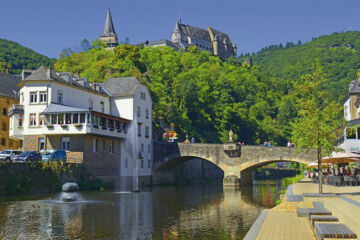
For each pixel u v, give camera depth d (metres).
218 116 124.00
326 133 28.78
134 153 66.12
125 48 112.62
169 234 20.75
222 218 26.80
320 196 27.38
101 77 93.00
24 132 54.75
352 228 13.48
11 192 39.69
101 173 56.38
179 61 149.00
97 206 32.69
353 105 69.94
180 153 71.50
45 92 54.31
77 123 51.91
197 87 123.56
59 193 43.34
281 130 146.00
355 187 38.06
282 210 23.31
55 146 53.31
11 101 67.88
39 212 28.36
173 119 103.81
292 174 128.25
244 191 56.12
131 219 25.98
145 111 71.50
